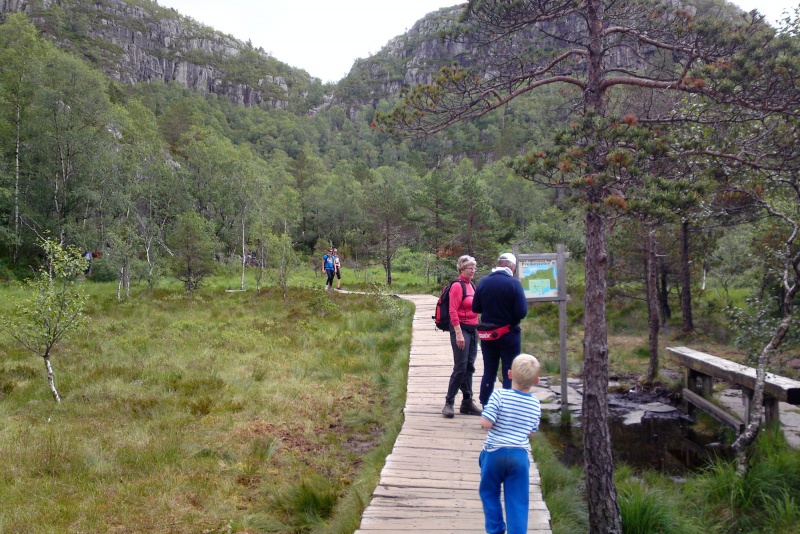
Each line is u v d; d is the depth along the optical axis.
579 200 4.64
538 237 26.75
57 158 34.06
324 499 5.54
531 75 5.73
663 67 5.27
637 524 5.26
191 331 14.16
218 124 153.12
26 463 5.89
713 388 10.73
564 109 6.41
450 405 7.07
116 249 21.92
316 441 7.30
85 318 8.87
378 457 6.45
